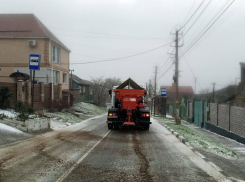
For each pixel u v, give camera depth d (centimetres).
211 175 627
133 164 706
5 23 2939
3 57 2789
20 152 798
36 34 2770
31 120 1220
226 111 1594
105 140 1102
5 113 1344
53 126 1505
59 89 2591
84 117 2414
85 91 5494
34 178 559
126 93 1517
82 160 730
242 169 718
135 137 1231
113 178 577
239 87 2917
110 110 1507
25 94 1802
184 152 897
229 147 1166
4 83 1673
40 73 2747
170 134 1373
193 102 2533
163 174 621
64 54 3378
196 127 2203
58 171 616
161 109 3316
